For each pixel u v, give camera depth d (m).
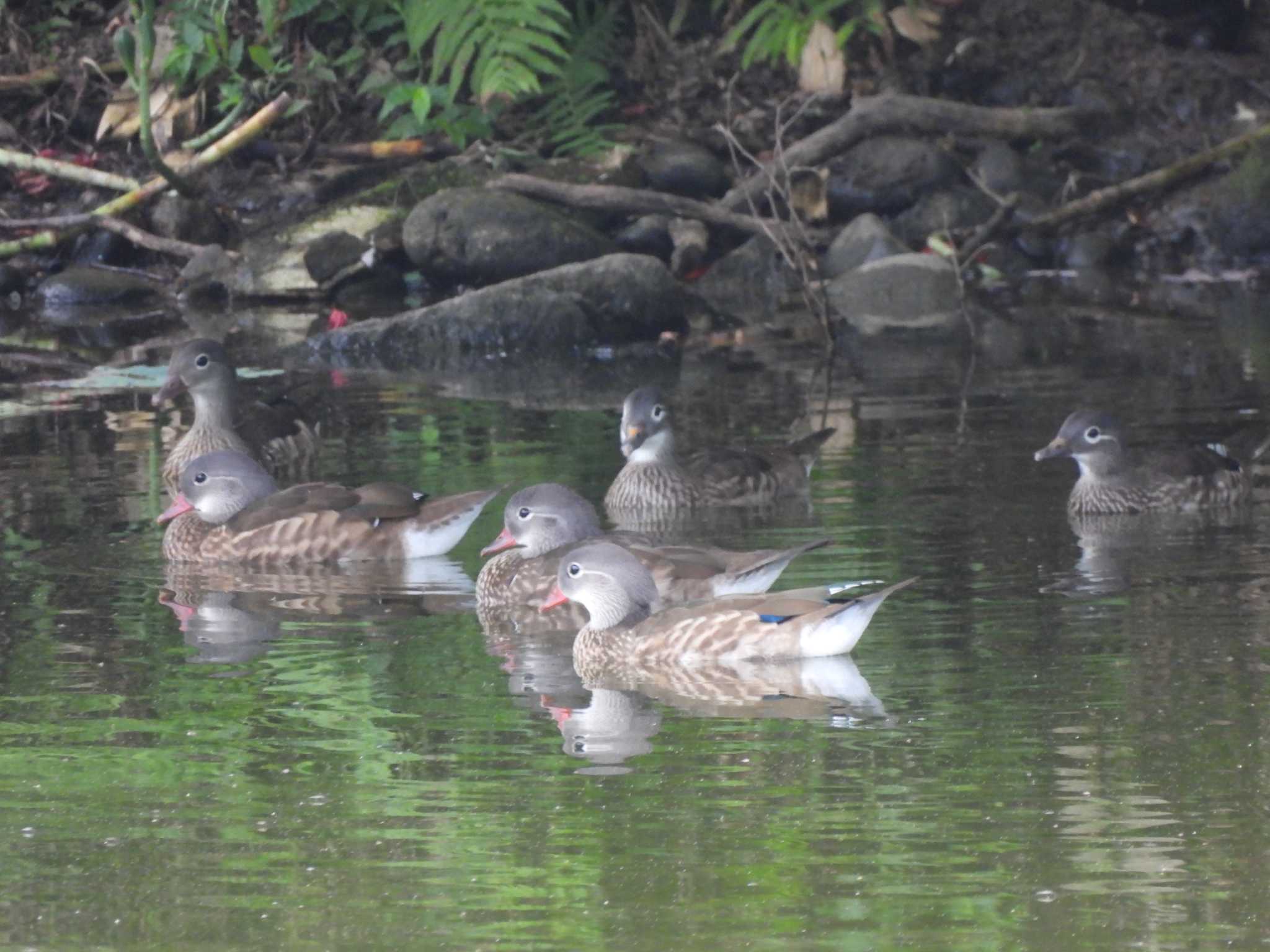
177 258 25.83
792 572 13.12
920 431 17.56
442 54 26.31
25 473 16.41
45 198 26.41
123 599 12.80
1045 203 27.31
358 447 17.39
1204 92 29.06
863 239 25.83
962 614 11.98
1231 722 9.81
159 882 8.15
